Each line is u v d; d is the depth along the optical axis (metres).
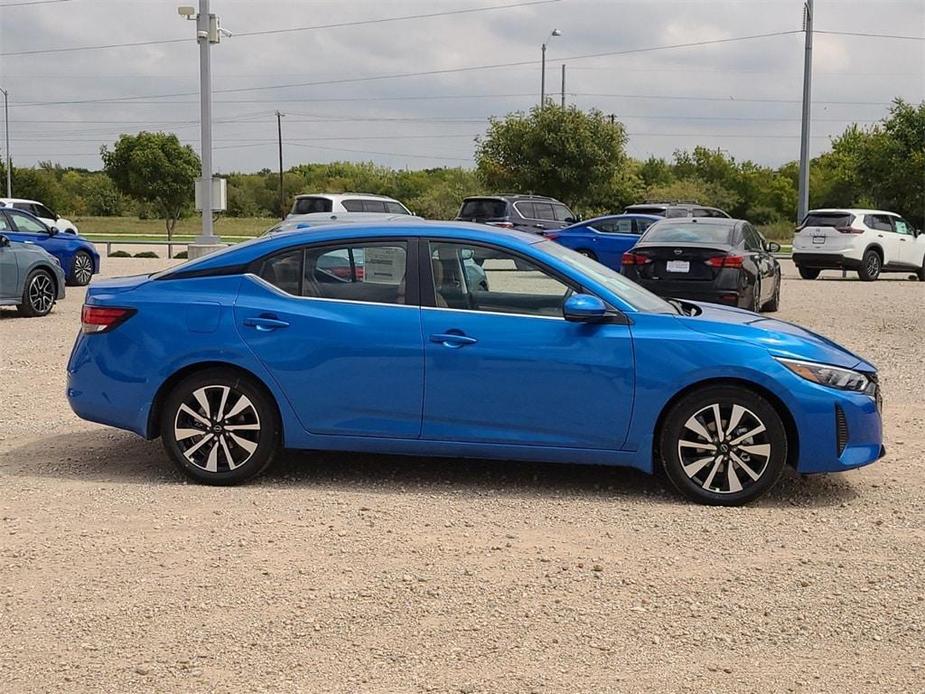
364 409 6.30
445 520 5.81
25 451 7.32
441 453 6.34
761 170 77.56
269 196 86.44
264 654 4.11
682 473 6.17
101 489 6.35
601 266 6.97
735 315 6.75
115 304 6.50
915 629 4.41
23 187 70.69
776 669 4.04
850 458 6.14
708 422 6.15
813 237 26.16
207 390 6.41
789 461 6.25
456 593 4.73
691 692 3.84
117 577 4.89
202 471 6.45
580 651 4.17
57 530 5.56
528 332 6.19
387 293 6.36
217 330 6.36
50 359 11.51
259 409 6.38
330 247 6.44
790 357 6.11
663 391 6.09
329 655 4.10
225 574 4.93
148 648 4.15
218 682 3.88
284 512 5.91
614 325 6.18
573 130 44.00
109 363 6.48
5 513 5.86
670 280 14.41
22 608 4.53
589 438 6.20
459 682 3.89
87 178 92.50
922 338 13.77
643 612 4.55
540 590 4.79
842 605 4.66
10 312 16.31
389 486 6.50
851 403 6.12
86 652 4.12
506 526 5.72
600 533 5.62
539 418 6.20
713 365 6.04
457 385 6.21
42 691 3.80
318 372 6.29
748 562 5.19
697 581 4.92
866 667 4.06
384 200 28.48
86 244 21.52
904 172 42.06
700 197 67.12
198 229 63.47
